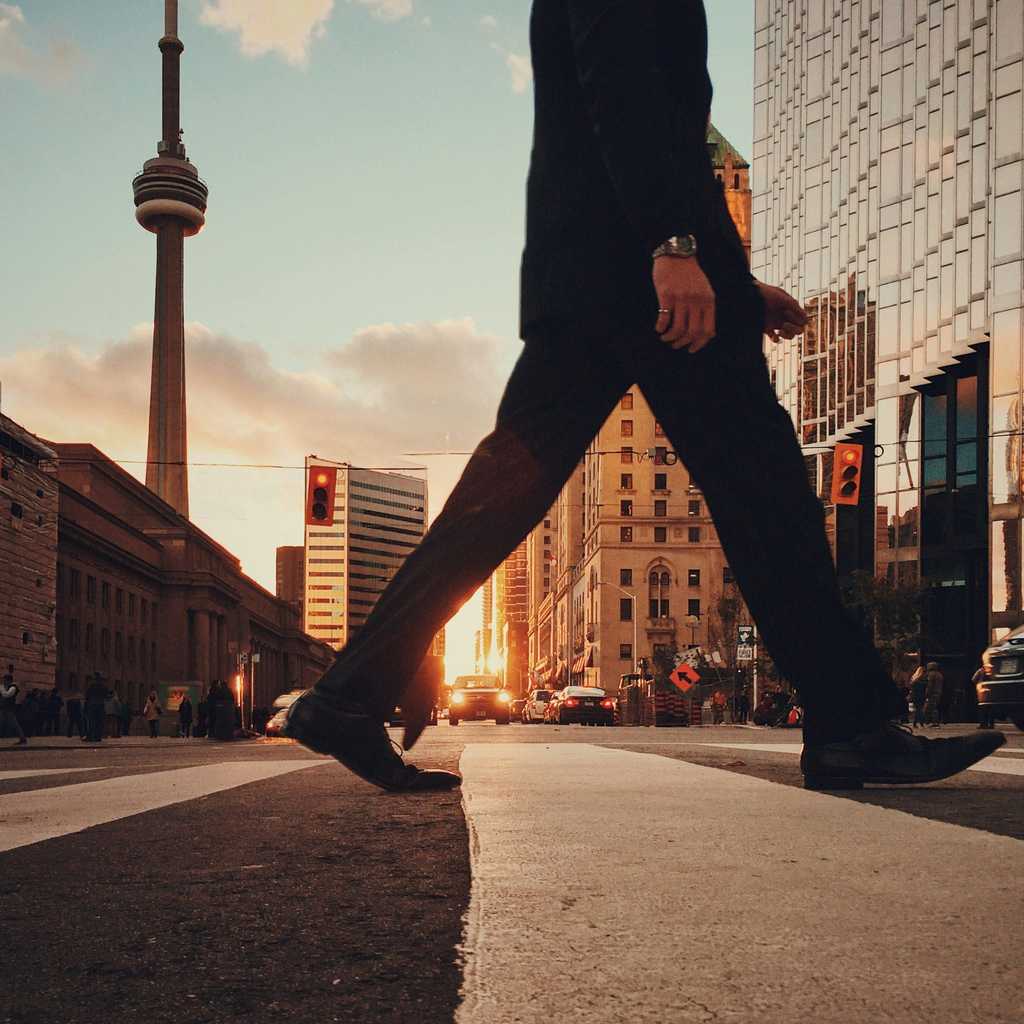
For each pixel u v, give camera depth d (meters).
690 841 2.20
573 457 2.70
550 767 4.67
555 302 2.66
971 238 45.88
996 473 41.97
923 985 1.15
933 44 49.28
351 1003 1.17
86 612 71.44
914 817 2.60
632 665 96.38
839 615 3.06
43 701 42.03
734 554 3.00
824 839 2.22
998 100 43.62
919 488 49.12
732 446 2.86
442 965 1.32
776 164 67.88
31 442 52.91
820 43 61.62
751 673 54.34
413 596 2.59
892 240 52.00
